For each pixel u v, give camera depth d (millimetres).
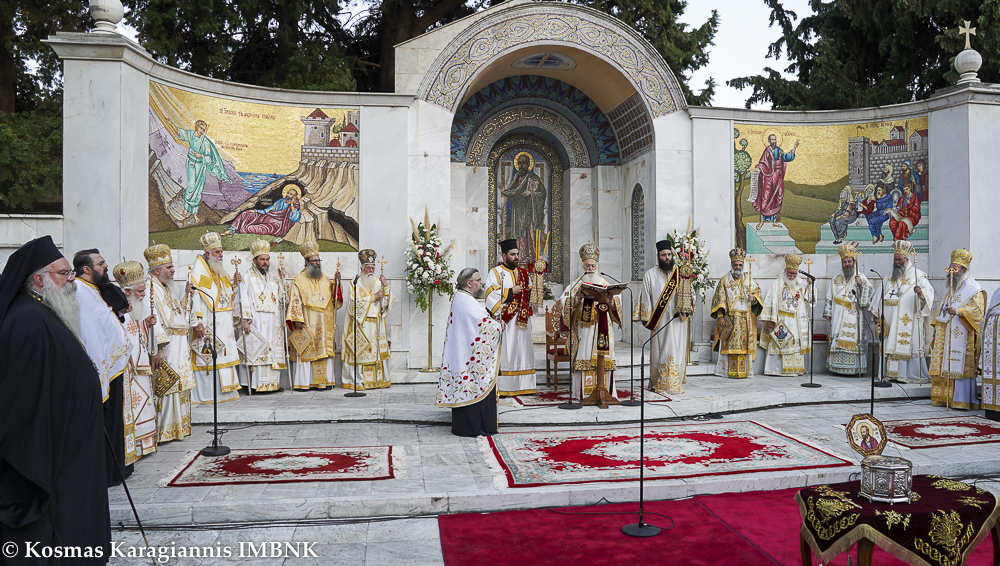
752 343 11664
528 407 9094
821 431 8336
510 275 9602
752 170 12828
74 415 4117
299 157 11258
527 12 12133
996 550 4203
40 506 3951
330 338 10570
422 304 11273
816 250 12914
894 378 11172
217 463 6805
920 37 16984
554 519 5570
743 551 4797
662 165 12633
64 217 8758
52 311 4301
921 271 11281
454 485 6082
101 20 8875
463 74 11953
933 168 12016
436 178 11797
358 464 6766
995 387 8906
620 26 12461
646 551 4824
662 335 10047
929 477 4582
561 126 14867
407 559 4816
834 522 3928
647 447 7438
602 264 14719
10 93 14633
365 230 11531
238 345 10070
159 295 7684
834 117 12828
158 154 9758
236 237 10773
